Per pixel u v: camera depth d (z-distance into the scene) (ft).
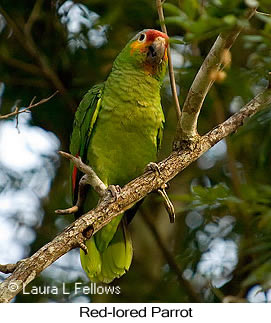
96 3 36.14
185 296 37.19
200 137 23.31
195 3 20.31
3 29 38.27
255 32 21.65
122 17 35.96
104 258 29.81
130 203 22.57
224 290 36.52
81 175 29.35
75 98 38.09
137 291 38.81
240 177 38.19
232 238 37.24
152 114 29.27
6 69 37.81
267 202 29.30
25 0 37.96
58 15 37.37
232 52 37.04
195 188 29.19
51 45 37.93
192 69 34.78
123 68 30.01
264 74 32.07
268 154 36.09
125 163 29.09
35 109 37.86
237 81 32.35
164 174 22.97
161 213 41.63
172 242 40.65
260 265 30.09
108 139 28.78
